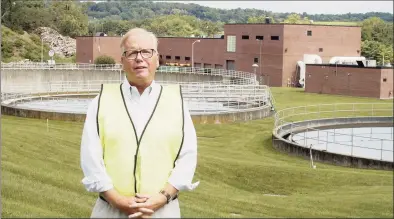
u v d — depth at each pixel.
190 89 54.47
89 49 98.50
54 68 77.00
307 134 38.28
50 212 12.28
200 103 50.62
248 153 30.70
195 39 100.50
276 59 88.00
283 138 35.69
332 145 34.06
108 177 4.61
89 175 4.62
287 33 86.94
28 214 11.77
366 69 69.75
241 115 44.00
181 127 4.71
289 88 83.62
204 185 19.28
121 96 4.74
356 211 16.02
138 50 4.65
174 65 103.56
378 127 42.81
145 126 4.64
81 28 145.00
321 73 74.19
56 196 13.77
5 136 23.58
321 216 14.80
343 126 42.47
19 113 40.97
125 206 4.54
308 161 28.88
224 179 21.94
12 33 120.00
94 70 80.25
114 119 4.66
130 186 4.59
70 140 26.09
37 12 133.25
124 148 4.61
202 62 100.38
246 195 17.91
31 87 74.00
